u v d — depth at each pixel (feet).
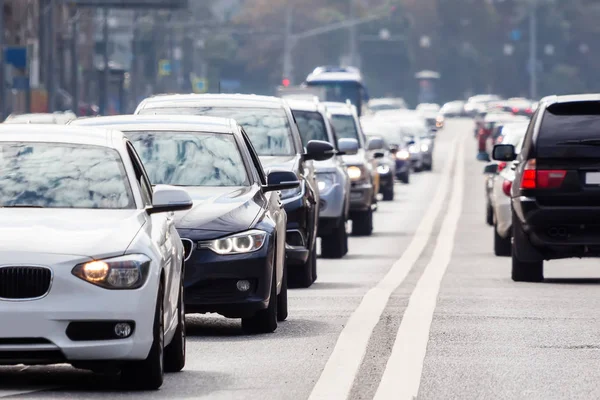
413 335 100.53
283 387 78.79
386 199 335.67
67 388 77.77
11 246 74.28
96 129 87.71
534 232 141.08
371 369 85.10
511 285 141.28
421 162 491.31
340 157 188.34
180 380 81.20
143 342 75.31
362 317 111.86
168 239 82.58
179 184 107.96
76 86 566.36
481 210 301.63
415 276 153.07
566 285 141.49
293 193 136.15
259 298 99.25
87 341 74.33
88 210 80.28
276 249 104.32
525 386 79.15
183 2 597.52
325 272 159.33
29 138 84.99
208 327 106.63
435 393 76.79
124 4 590.96
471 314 113.70
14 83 417.69
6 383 79.56
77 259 74.38
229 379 81.61
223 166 109.50
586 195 139.74
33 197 80.94
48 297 73.77
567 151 139.95
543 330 103.60
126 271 74.90
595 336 100.48
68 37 648.79
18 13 556.10
